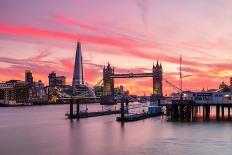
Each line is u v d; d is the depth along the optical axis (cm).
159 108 18862
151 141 9475
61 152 8388
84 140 10031
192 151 8038
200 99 15900
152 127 12625
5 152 8494
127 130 12019
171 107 16238
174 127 12288
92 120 16488
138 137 10275
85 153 8219
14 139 10531
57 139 10362
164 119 15775
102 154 8062
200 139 9575
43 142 9844
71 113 18162
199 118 15738
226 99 15562
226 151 8006
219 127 12050
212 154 7719
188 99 16112
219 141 9238
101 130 12262
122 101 15788
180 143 9044
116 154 7994
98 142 9606
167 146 8681
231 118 15625
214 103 15650
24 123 16288
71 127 13525
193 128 11856
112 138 10256
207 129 11550
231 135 10194
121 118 15575
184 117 16238
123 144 9162
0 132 12400
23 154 8262
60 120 17100
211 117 16338
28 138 10706
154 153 7956
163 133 10869
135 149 8450
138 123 14288
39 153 8338
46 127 13988
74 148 8825
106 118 17700
